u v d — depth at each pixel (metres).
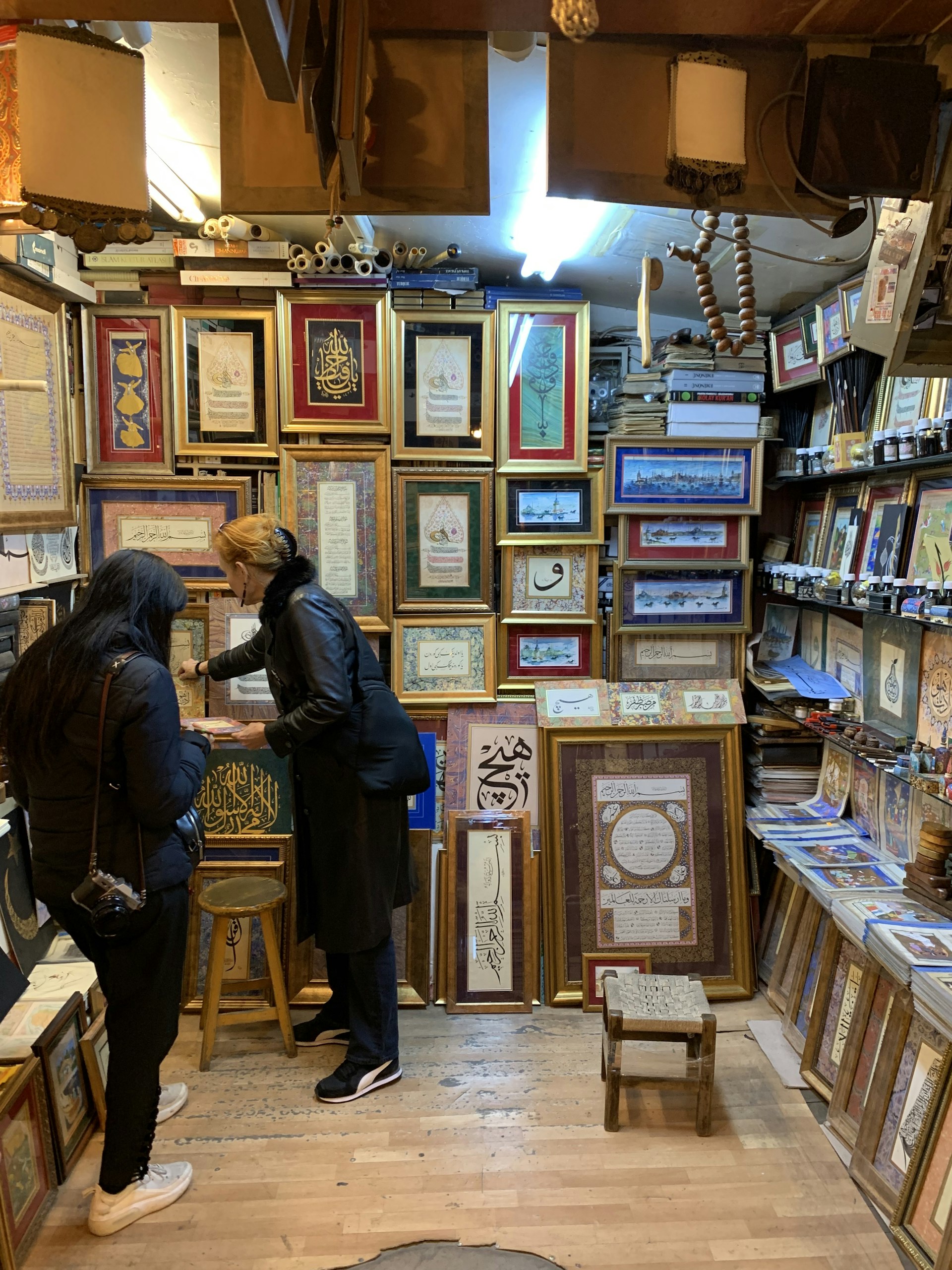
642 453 2.72
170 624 1.70
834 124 1.08
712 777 2.68
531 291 2.64
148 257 2.53
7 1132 1.65
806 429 2.83
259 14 0.70
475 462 2.71
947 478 2.08
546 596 2.76
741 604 2.81
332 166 1.07
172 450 2.63
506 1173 1.90
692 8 1.01
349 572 2.69
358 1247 1.70
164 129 2.01
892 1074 1.84
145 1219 1.77
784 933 2.54
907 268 1.32
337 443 2.67
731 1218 1.77
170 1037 1.73
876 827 2.45
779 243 2.10
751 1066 2.28
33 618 2.26
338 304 2.59
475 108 1.09
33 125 1.08
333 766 2.06
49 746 1.55
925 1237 1.65
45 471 2.29
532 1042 2.39
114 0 1.03
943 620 1.90
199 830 1.80
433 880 2.65
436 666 2.73
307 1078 2.23
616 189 1.10
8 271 2.15
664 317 3.01
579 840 2.63
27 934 2.14
